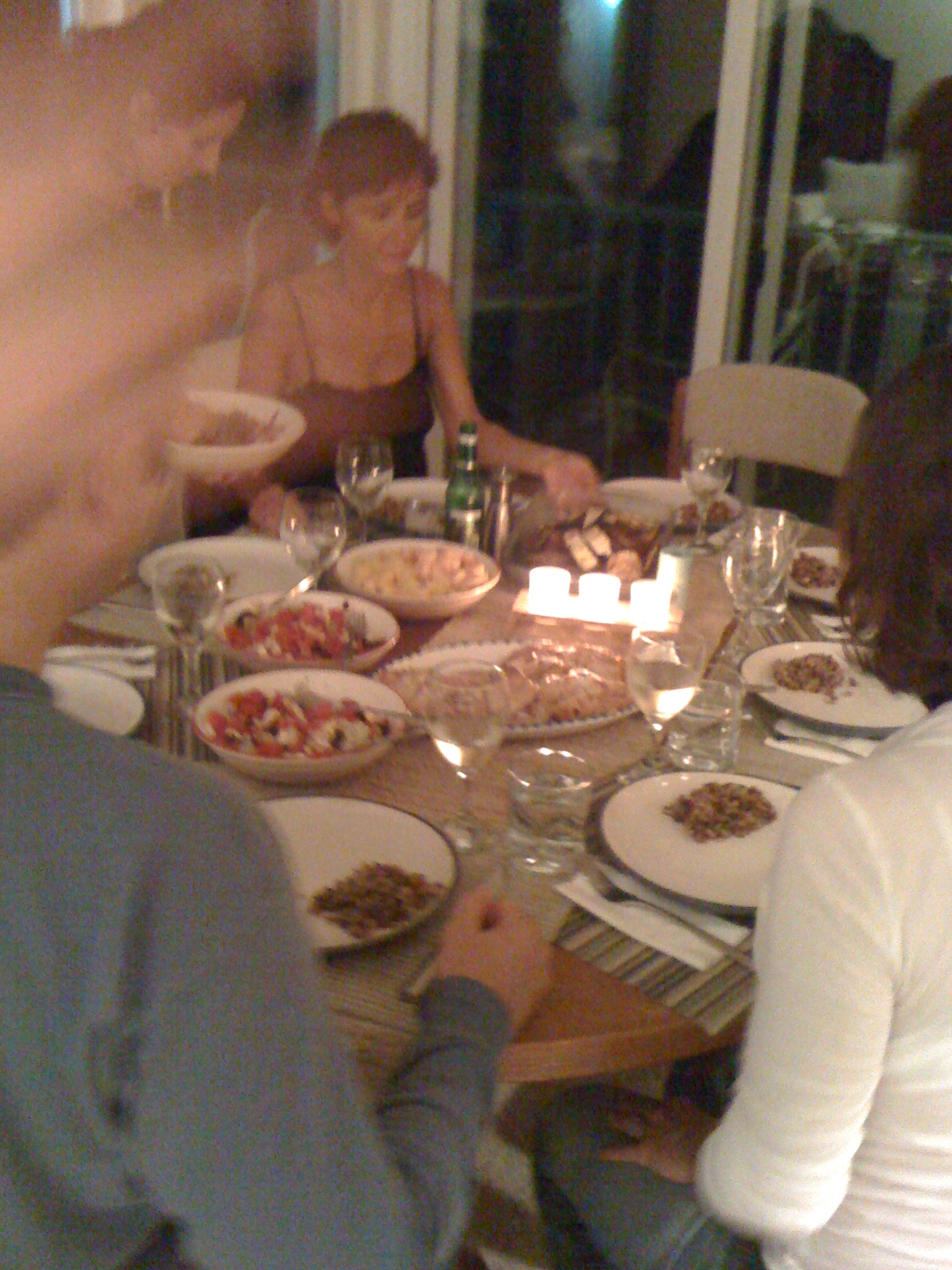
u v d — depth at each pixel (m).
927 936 0.70
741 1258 1.01
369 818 1.12
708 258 3.31
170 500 0.58
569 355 4.00
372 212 2.29
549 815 1.14
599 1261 1.09
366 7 3.28
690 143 3.34
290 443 1.80
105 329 0.49
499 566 1.87
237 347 2.40
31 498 0.50
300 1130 0.49
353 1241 0.52
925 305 3.43
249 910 0.48
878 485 0.79
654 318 3.84
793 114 3.20
